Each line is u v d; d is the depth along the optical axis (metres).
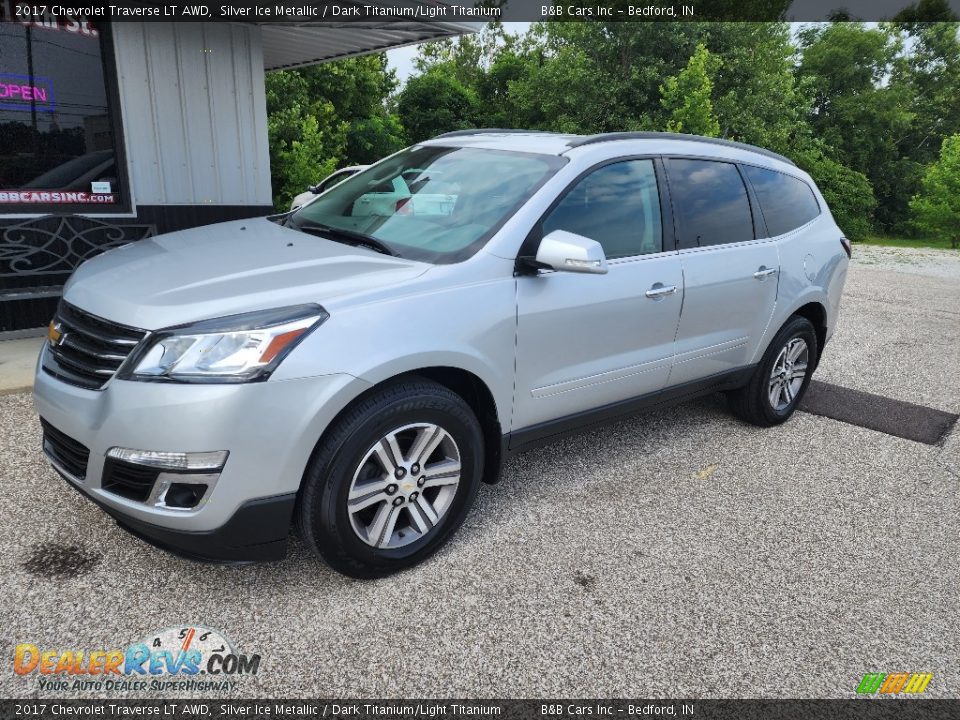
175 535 2.30
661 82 27.47
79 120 5.73
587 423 3.42
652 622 2.59
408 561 2.75
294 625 2.45
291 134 19.19
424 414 2.62
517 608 2.61
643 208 3.47
